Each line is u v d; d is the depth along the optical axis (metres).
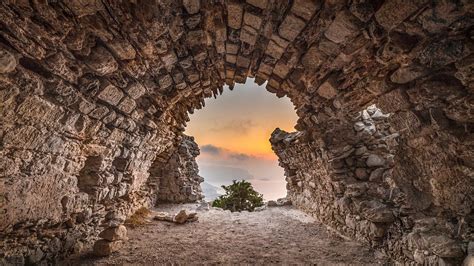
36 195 2.82
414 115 2.42
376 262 3.77
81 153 3.51
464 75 1.78
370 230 4.12
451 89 1.94
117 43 2.54
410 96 2.31
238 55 3.54
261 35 2.95
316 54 2.83
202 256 4.13
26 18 1.80
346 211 5.08
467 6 1.47
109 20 2.24
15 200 2.53
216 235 5.43
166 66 3.44
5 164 2.30
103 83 2.95
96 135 3.54
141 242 4.76
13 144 2.30
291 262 3.87
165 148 7.16
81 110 2.94
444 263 2.60
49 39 2.04
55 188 3.13
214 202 10.94
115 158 4.63
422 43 1.89
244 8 2.51
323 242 4.87
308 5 2.20
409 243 3.27
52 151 2.86
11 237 2.66
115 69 2.85
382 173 4.63
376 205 4.24
